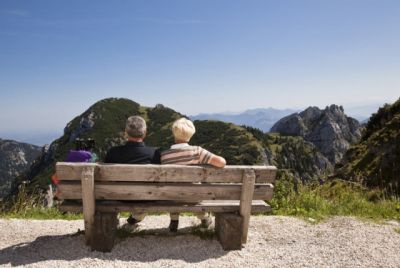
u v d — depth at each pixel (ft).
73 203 17.65
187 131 18.53
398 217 24.22
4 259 16.22
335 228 21.63
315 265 16.42
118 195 16.83
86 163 16.47
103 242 16.89
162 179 16.88
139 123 18.25
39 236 19.45
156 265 15.71
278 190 29.09
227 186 17.51
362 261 16.97
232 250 17.63
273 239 19.65
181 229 20.61
